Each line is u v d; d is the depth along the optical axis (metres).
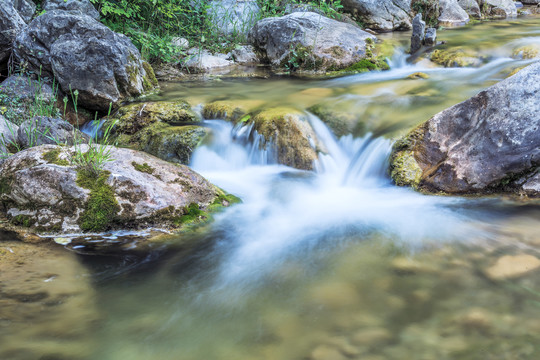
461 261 2.76
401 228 3.26
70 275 2.67
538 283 2.48
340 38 7.25
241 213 3.65
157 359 2.02
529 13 12.03
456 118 3.88
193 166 4.79
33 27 5.63
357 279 2.65
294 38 7.28
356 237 3.18
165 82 6.90
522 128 3.46
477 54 6.67
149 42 7.35
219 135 4.97
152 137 4.96
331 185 4.32
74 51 5.46
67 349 2.05
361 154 4.48
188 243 3.14
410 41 7.92
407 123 4.52
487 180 3.62
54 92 5.68
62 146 3.68
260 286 2.62
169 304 2.44
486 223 3.21
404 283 2.57
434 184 3.82
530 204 3.42
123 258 2.91
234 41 8.45
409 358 1.99
